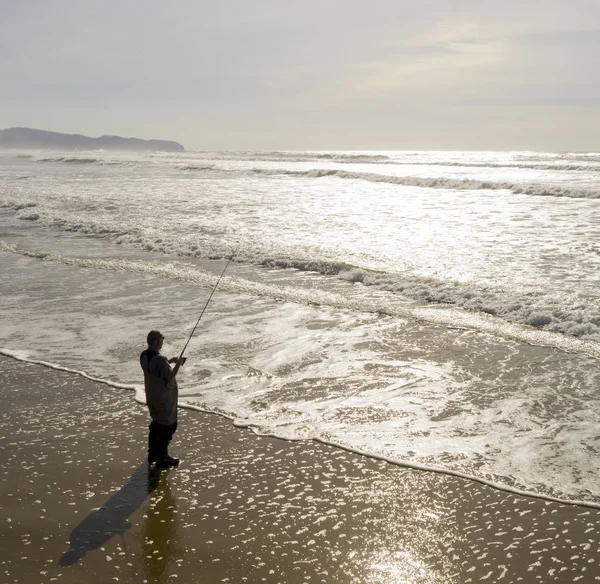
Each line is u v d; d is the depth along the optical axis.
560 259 14.49
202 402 6.92
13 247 17.20
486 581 3.87
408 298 11.44
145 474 5.31
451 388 7.18
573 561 4.07
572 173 47.88
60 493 4.99
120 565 4.07
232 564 4.07
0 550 4.23
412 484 5.10
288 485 5.11
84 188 35.06
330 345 8.82
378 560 4.10
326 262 13.98
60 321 10.17
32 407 6.79
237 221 21.31
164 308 10.94
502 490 5.00
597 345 8.52
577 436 5.93
